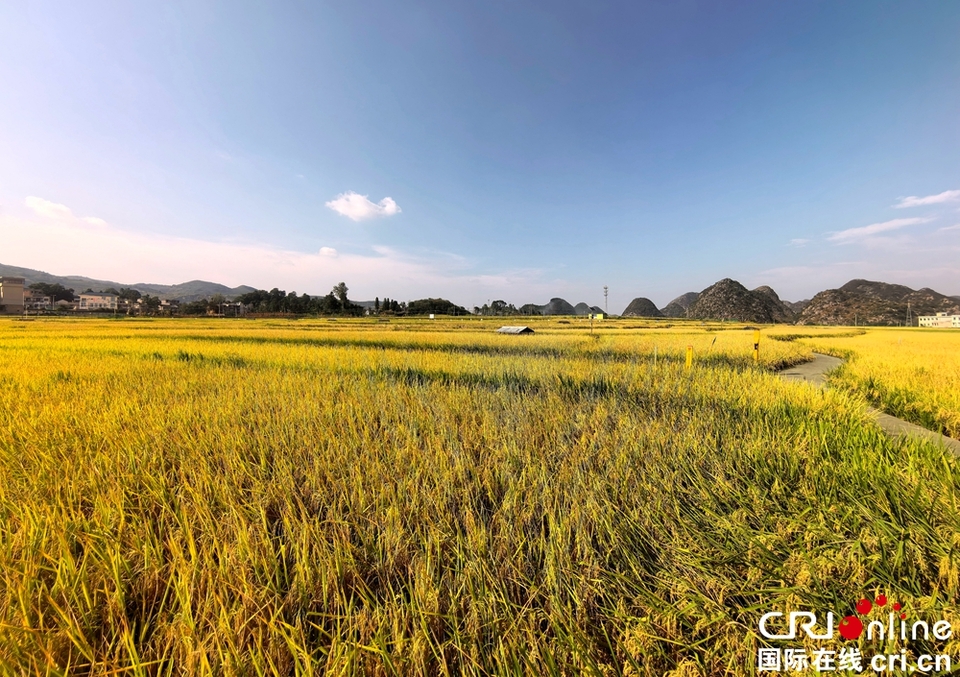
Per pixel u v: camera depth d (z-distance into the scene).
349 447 4.12
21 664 1.73
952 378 9.48
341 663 1.71
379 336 23.59
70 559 2.20
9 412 5.55
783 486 3.10
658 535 2.59
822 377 12.10
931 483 3.01
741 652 1.71
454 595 2.04
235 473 3.50
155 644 1.89
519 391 7.19
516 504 2.93
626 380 7.65
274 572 2.24
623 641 1.81
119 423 5.02
